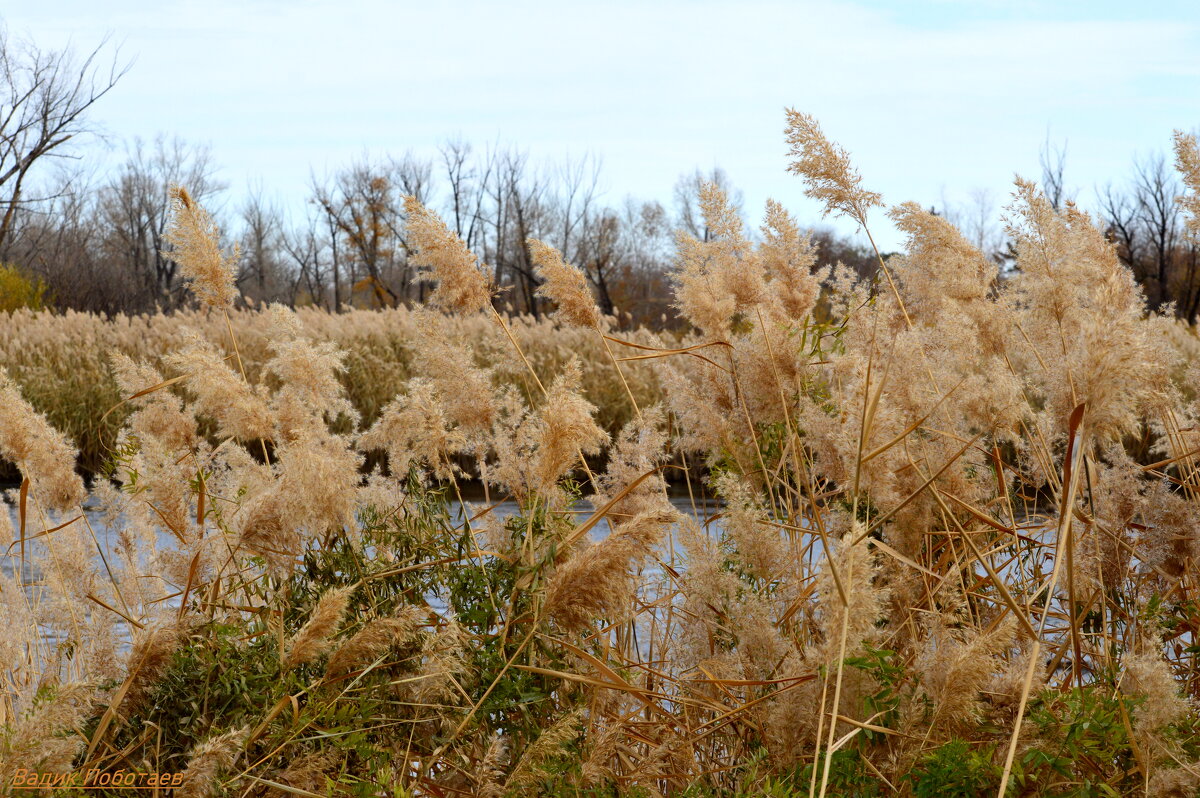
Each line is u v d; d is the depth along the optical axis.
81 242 54.12
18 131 45.59
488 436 4.10
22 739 2.50
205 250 4.07
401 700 3.36
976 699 2.96
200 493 3.68
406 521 3.77
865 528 3.23
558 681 3.46
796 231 4.77
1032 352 4.21
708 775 3.64
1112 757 2.95
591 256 62.69
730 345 4.43
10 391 3.94
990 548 4.12
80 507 4.11
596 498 4.32
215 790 2.63
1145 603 3.79
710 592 3.63
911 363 3.89
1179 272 46.59
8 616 3.93
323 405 4.12
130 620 3.58
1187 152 4.32
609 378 17.73
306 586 3.54
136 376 4.22
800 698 3.16
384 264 63.03
